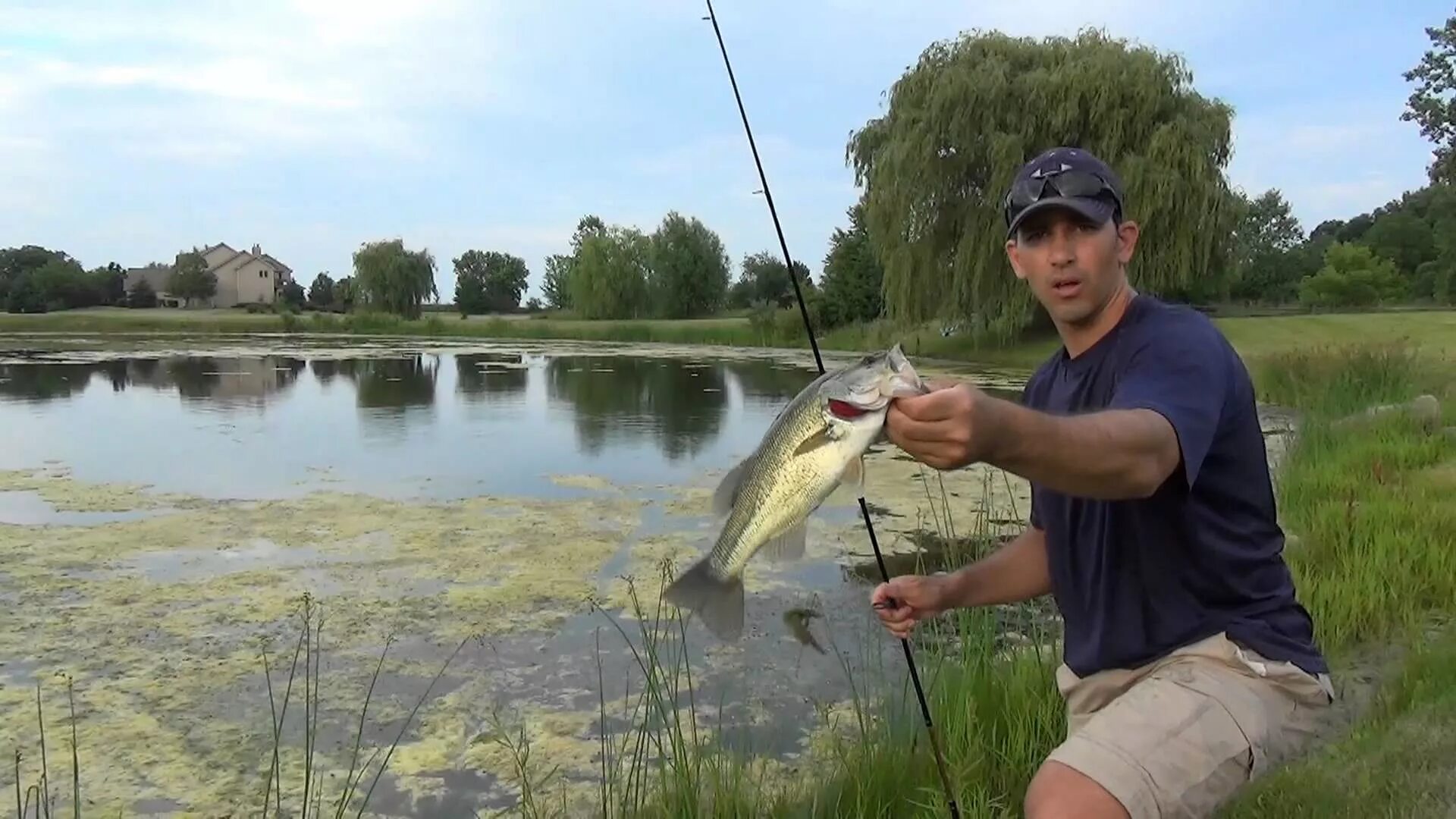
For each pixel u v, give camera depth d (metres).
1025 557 3.21
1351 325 30.77
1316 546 6.96
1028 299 28.56
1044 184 2.61
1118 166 26.84
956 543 8.63
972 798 4.00
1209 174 27.16
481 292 105.62
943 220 29.06
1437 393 15.59
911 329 31.38
